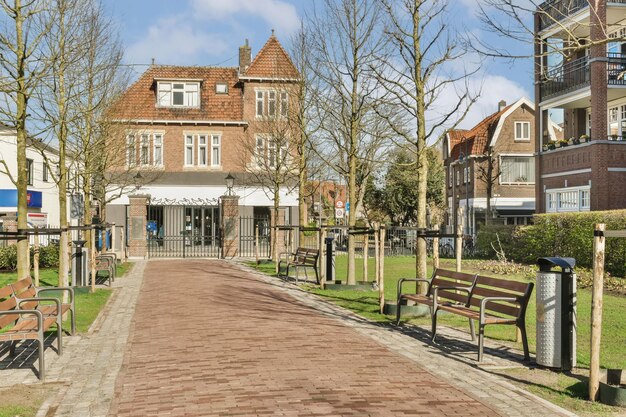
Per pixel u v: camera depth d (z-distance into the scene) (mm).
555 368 7723
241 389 6793
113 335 10328
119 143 22953
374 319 11688
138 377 7496
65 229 12797
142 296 15625
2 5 11273
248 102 39062
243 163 37344
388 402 6293
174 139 38594
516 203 46938
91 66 16297
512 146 46969
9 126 12266
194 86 39531
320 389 6766
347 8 16109
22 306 9383
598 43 8578
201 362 8148
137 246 30719
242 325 10953
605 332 10086
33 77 11055
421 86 12578
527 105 47000
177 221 38094
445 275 10758
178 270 22922
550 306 7785
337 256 30391
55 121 14227
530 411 6055
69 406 6367
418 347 9141
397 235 31547
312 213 47219
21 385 7211
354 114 16547
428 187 51656
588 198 28219
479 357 8172
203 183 38281
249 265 25500
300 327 10734
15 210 34438
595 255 6473
